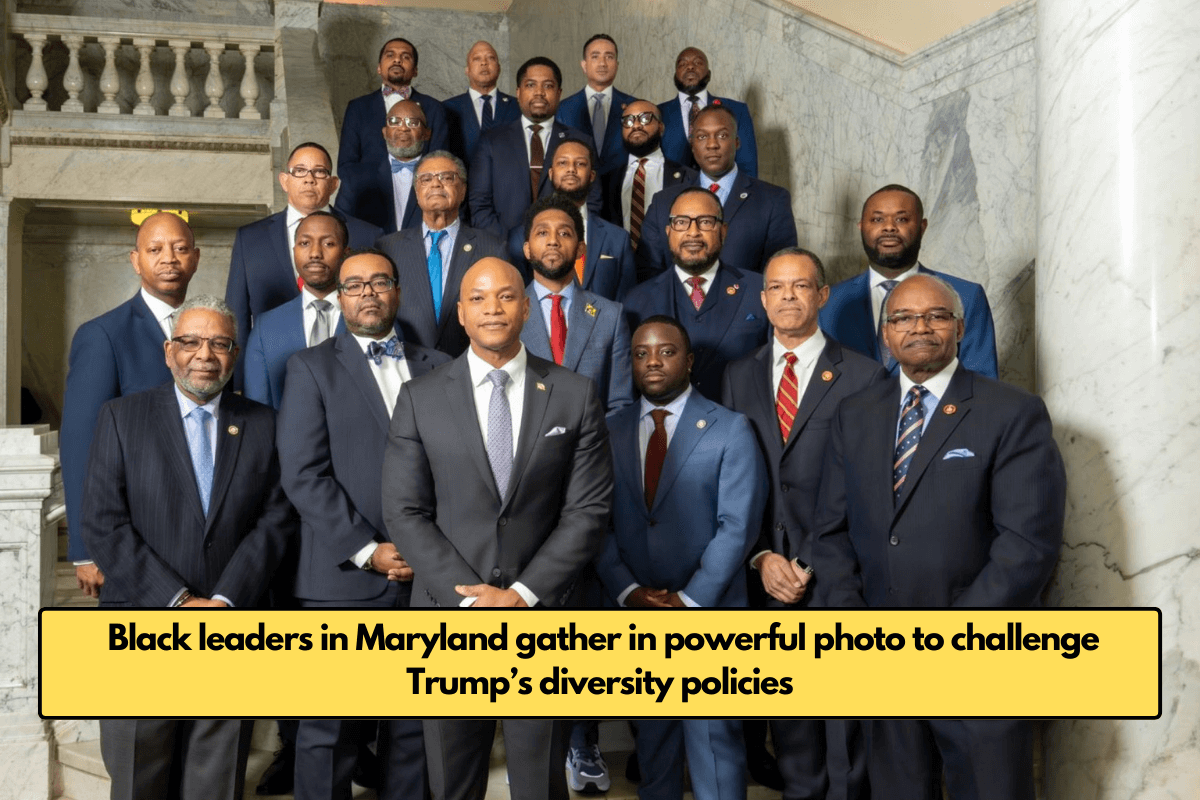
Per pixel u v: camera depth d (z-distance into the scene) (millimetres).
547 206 3510
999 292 4016
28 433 3582
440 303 3713
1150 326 2768
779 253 3213
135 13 8562
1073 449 2900
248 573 2877
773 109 5543
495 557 2697
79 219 8172
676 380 3057
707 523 3029
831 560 2867
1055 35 3023
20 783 3455
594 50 5309
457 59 9461
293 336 3402
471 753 2725
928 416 2770
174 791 2852
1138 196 2793
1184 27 2766
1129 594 2770
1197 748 2678
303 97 5812
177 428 2926
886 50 4699
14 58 7906
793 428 3125
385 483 2752
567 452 2752
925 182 4473
